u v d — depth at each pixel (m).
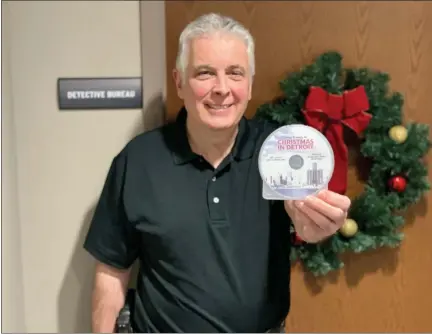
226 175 1.38
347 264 1.65
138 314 1.47
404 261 1.60
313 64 1.57
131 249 1.49
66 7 1.63
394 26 1.60
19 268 1.71
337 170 1.55
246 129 1.43
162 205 1.38
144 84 1.65
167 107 1.66
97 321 1.51
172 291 1.39
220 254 1.37
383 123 1.53
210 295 1.37
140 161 1.42
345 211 1.23
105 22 1.63
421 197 1.54
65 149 1.69
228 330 1.38
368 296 1.65
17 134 1.68
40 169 1.69
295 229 1.37
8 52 1.63
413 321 1.62
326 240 1.56
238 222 1.38
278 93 1.65
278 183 1.22
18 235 1.70
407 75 1.59
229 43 1.28
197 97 1.30
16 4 1.62
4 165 1.60
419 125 1.53
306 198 1.22
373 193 1.55
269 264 1.41
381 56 1.61
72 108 1.67
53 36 1.64
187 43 1.31
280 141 1.21
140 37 1.63
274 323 1.45
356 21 1.61
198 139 1.37
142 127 1.67
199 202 1.37
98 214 1.50
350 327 1.67
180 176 1.39
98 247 1.49
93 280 1.70
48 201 1.71
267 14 1.63
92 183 1.70
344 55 1.63
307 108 1.53
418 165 1.51
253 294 1.38
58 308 1.74
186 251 1.37
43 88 1.66
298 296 1.67
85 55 1.65
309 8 1.63
